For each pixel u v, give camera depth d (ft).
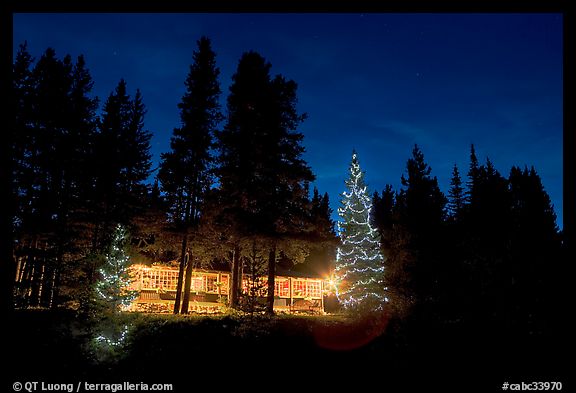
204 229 77.10
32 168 74.90
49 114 77.92
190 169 79.87
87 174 81.30
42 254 70.64
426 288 69.82
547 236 70.23
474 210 87.97
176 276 96.22
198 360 44.37
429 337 52.75
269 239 69.87
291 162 77.00
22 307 64.59
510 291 56.08
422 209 78.95
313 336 53.98
